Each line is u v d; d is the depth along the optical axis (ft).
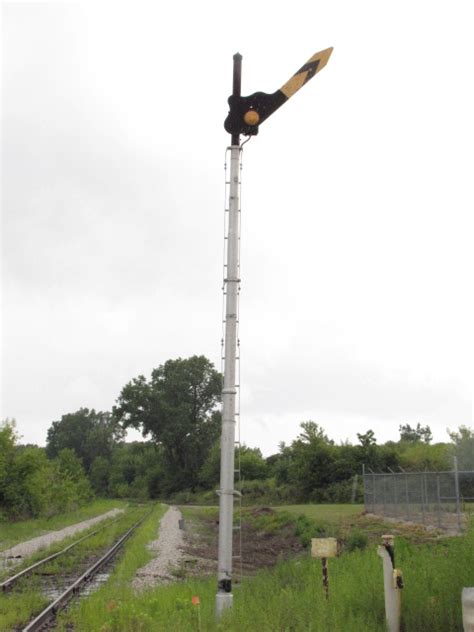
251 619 29.37
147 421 381.81
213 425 382.83
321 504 188.96
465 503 92.48
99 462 517.55
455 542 40.19
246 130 37.91
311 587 35.96
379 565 41.52
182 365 387.34
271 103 37.83
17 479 147.02
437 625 27.43
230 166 37.88
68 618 37.35
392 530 84.17
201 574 67.21
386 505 106.22
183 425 375.86
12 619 36.86
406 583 32.40
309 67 37.78
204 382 387.75
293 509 158.20
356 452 207.62
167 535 118.93
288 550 94.12
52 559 73.15
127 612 33.14
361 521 103.60
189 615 32.35
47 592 50.88
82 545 92.58
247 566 75.77
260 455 329.72
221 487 34.60
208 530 146.92
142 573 61.67
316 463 211.82
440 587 30.58
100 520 179.52
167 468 393.50
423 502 85.76
